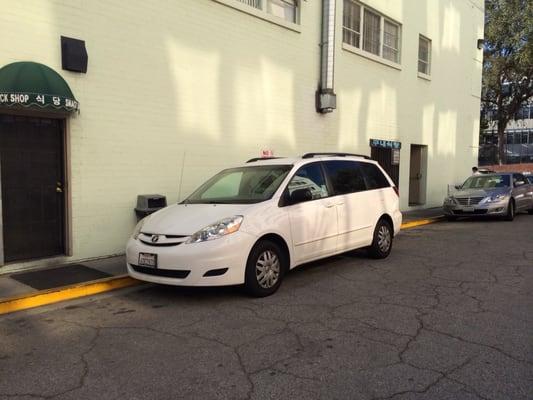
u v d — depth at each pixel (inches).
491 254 343.6
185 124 352.2
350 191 296.8
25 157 277.9
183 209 245.1
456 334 180.5
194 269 211.3
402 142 619.2
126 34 312.3
